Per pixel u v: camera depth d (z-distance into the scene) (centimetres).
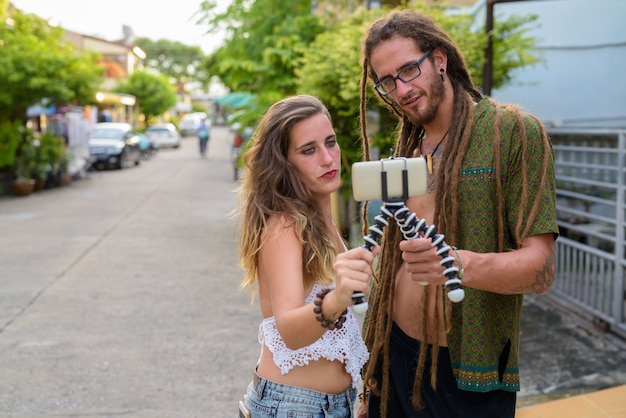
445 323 198
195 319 568
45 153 1590
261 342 200
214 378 441
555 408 364
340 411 196
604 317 475
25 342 509
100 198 1458
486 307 196
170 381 435
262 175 191
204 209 1273
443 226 197
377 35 202
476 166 193
